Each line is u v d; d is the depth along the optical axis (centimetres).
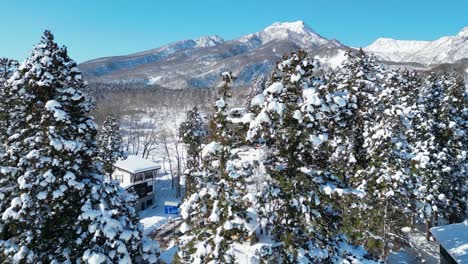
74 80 1656
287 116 1235
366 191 2333
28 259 1456
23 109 1614
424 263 2891
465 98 3509
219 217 1288
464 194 3378
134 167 5366
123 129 10788
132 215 1698
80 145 1563
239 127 1348
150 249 1675
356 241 1652
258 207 1290
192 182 1438
